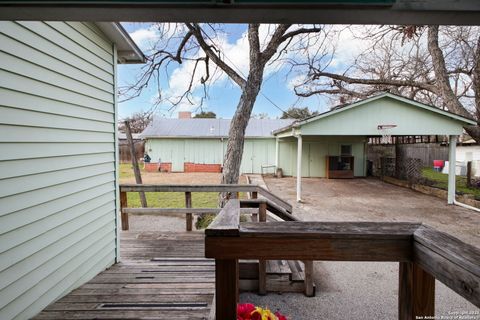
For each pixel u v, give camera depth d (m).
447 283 0.79
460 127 7.23
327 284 3.13
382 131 7.50
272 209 3.08
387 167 12.18
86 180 2.69
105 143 3.07
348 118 7.57
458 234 4.77
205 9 0.83
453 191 7.21
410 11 0.80
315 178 13.09
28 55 1.94
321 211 6.62
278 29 6.20
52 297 2.14
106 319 1.83
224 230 1.00
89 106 2.77
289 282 2.94
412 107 7.42
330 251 0.98
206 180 11.13
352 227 1.04
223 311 1.00
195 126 15.49
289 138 13.44
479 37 7.18
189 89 7.78
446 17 0.84
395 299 2.81
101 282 2.54
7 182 1.75
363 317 2.51
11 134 1.79
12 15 0.88
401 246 0.97
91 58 2.80
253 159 14.09
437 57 7.71
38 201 2.03
